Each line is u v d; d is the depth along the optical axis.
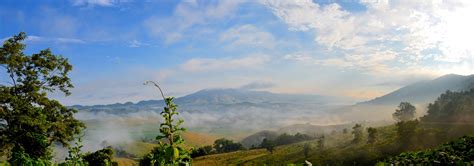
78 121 56.84
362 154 163.00
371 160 156.62
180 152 8.11
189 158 8.28
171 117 8.19
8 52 56.69
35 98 56.50
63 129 53.00
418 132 177.62
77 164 13.28
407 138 166.62
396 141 171.50
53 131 52.75
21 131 48.00
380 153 161.62
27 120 48.59
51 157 12.55
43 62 59.00
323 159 171.62
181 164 8.14
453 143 43.25
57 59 60.22
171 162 7.98
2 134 48.09
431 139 170.25
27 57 58.50
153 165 8.03
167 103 8.23
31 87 57.03
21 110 52.16
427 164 31.50
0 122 49.59
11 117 49.53
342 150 180.75
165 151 7.91
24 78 57.91
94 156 43.12
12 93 56.56
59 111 58.50
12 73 57.50
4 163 11.02
